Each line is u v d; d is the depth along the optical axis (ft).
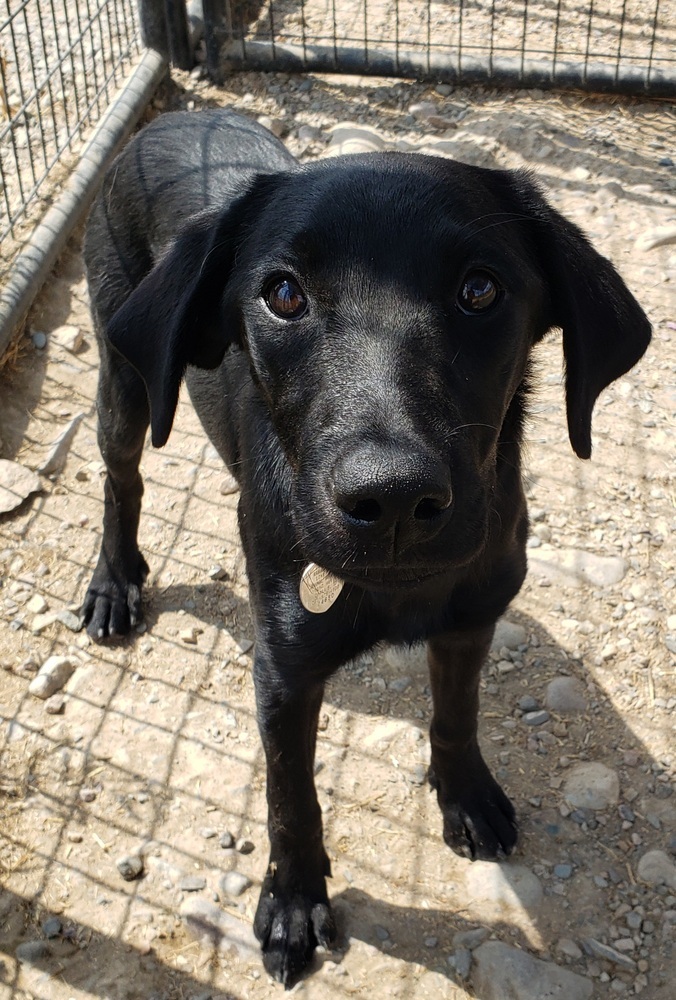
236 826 2.11
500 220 1.55
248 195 1.65
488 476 1.52
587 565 2.53
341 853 2.06
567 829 2.08
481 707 2.29
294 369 1.46
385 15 4.46
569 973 1.86
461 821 2.06
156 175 2.27
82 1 4.39
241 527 1.88
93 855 2.06
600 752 2.20
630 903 1.97
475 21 4.42
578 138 3.81
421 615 1.73
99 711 2.32
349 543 1.29
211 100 4.06
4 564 2.62
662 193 3.56
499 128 3.83
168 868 2.04
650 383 2.97
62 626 2.48
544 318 1.66
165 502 2.76
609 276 1.66
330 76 4.16
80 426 2.95
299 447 1.43
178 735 2.27
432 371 1.36
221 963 1.91
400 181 1.48
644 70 3.93
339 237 1.43
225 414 2.07
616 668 2.34
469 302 1.46
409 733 2.26
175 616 2.51
